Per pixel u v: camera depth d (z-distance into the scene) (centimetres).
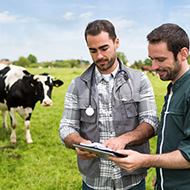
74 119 197
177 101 148
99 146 151
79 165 200
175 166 136
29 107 598
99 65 178
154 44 140
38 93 575
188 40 142
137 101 186
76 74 3219
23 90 572
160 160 140
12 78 589
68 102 198
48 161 489
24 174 433
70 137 183
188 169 143
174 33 137
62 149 553
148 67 3127
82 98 190
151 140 591
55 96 1370
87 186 200
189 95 139
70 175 430
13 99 579
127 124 185
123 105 184
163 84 2025
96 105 187
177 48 137
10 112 591
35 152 534
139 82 188
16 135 644
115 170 185
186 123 137
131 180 189
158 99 1236
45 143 594
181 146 137
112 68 188
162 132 159
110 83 190
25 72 603
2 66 657
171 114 151
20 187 392
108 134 188
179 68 144
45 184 398
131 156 144
